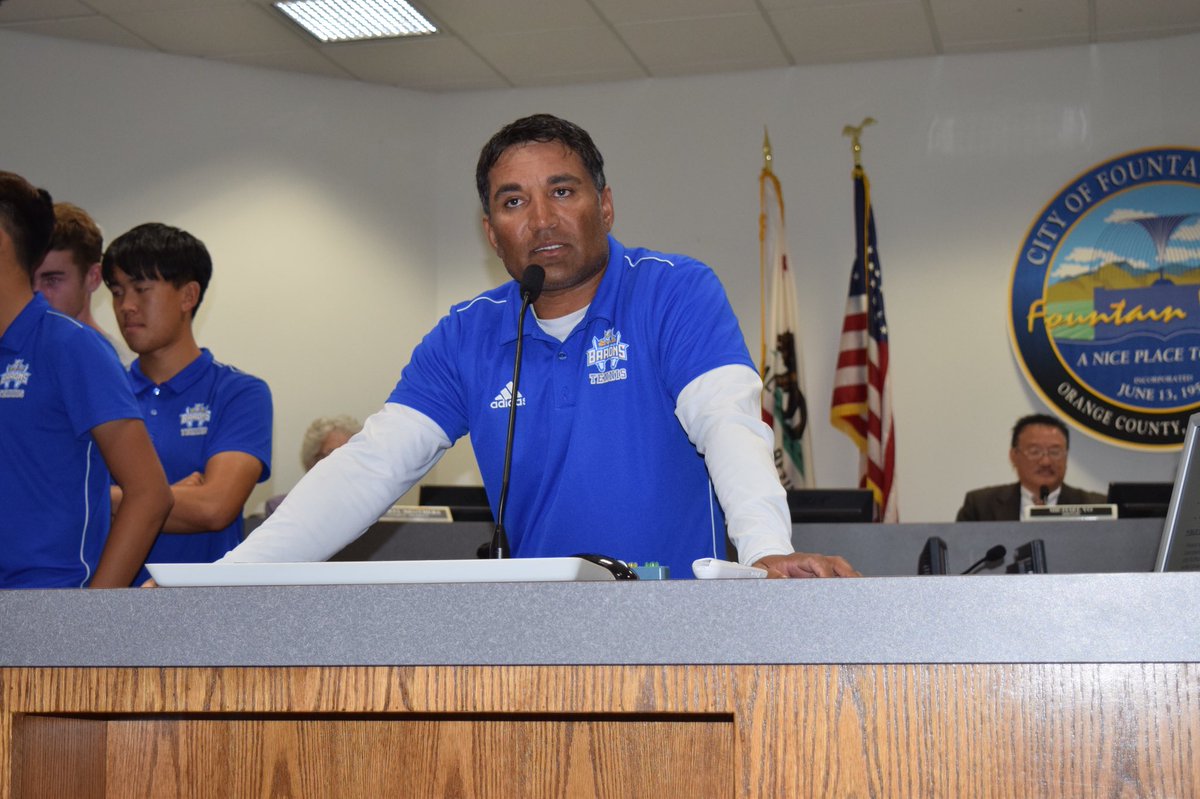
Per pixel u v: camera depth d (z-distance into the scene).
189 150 5.65
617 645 0.78
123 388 1.67
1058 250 5.52
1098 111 5.57
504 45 5.62
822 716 0.76
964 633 0.74
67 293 2.39
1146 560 2.92
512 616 0.79
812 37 5.53
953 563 2.98
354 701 0.81
